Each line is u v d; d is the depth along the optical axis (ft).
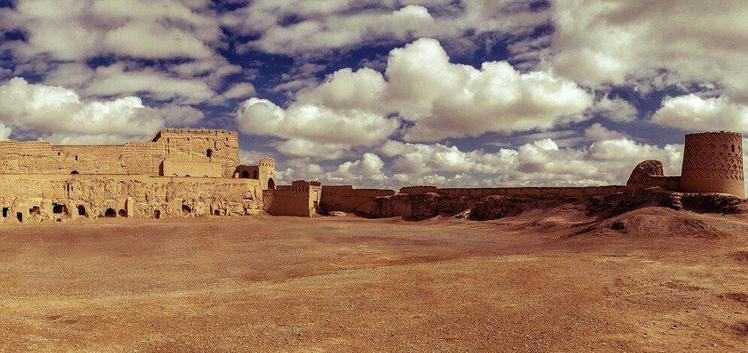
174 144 311.27
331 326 57.98
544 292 75.05
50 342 47.75
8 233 171.73
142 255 136.05
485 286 79.10
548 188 223.10
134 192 253.24
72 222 214.90
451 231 195.00
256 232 193.36
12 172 246.88
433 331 56.59
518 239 159.63
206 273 106.83
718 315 61.52
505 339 53.93
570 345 51.93
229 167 325.21
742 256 93.50
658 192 162.20
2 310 60.80
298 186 293.64
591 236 132.16
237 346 50.14
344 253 136.67
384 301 69.97
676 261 94.22
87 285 92.12
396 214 279.49
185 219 251.39
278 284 85.92
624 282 80.07
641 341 53.06
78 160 275.59
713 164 152.76
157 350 48.01
